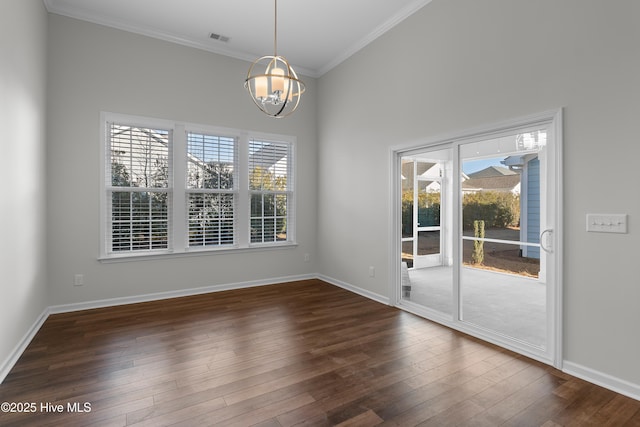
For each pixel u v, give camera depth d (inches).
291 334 119.6
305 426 69.5
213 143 177.5
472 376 90.0
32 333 115.6
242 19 149.8
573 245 90.7
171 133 166.6
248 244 187.5
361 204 171.5
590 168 86.8
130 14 146.0
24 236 106.8
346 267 183.6
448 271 133.6
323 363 97.6
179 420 71.3
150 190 160.7
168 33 161.0
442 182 135.3
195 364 96.7
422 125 136.3
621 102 81.1
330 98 195.3
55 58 139.5
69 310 142.9
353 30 159.0
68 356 101.3
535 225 103.7
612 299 83.4
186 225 169.3
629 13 79.5
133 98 155.3
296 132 201.8
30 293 114.1
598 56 84.8
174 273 166.9
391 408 75.8
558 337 93.5
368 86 165.6
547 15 95.3
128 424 69.9
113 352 104.3
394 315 141.0
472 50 116.5
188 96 168.4
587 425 69.9
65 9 139.9
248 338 115.9
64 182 141.6
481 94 113.7
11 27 94.0
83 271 145.9
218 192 178.1
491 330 115.6
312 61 192.1
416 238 146.8
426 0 133.2
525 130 104.7
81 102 144.5
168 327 125.7
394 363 97.7
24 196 106.7
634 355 79.8
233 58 181.2
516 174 108.7
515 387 84.6
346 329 124.9
